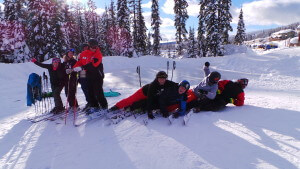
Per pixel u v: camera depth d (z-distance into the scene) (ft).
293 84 34.24
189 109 16.19
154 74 52.80
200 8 121.90
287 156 8.48
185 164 8.65
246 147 9.57
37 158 10.36
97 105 17.81
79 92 29.81
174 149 10.00
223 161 8.61
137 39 113.39
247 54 80.94
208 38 104.01
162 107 14.70
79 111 18.28
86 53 16.16
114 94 25.27
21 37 79.77
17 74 53.16
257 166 8.02
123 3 108.78
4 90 34.50
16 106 22.79
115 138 11.98
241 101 16.22
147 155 9.69
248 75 47.06
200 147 9.96
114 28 116.37
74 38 106.73
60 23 81.76
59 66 17.63
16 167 9.62
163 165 8.73
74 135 13.08
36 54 80.28
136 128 13.25
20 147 11.84
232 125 12.26
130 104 16.52
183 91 13.83
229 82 16.37
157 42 123.03
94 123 15.03
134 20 111.65
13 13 85.87
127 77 48.62
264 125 11.85
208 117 13.91
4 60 78.74
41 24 76.59
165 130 12.44
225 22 101.09
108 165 9.13
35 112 19.65
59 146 11.60
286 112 13.66
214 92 15.19
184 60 81.97
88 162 9.55
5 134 13.93
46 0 76.74
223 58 76.48
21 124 15.88
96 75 16.19
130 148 10.55
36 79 18.24
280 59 59.21
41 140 12.64
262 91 28.25
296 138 9.91
